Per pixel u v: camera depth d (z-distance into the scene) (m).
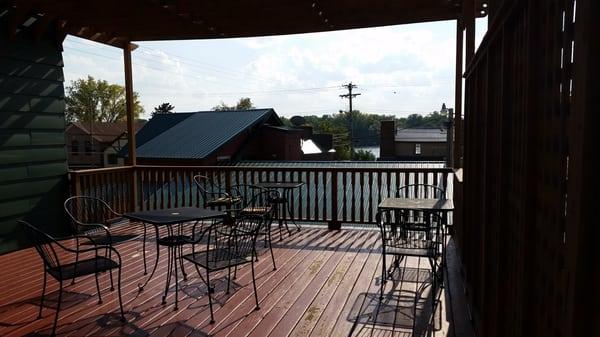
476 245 2.98
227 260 3.29
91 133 33.22
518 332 1.56
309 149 24.39
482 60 2.84
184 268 4.32
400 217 4.18
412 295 3.57
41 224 5.49
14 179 5.14
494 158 2.28
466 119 3.96
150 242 5.38
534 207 1.36
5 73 5.02
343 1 5.01
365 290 3.68
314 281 3.92
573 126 0.87
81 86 39.75
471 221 3.31
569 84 1.00
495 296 2.11
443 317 3.14
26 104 5.29
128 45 6.68
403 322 3.06
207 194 6.59
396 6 5.18
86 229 5.93
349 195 7.73
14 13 4.95
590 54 0.80
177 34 6.35
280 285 3.82
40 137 5.48
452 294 3.60
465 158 3.99
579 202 0.83
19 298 3.56
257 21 5.74
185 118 18.81
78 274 2.93
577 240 0.84
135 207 6.86
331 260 4.57
